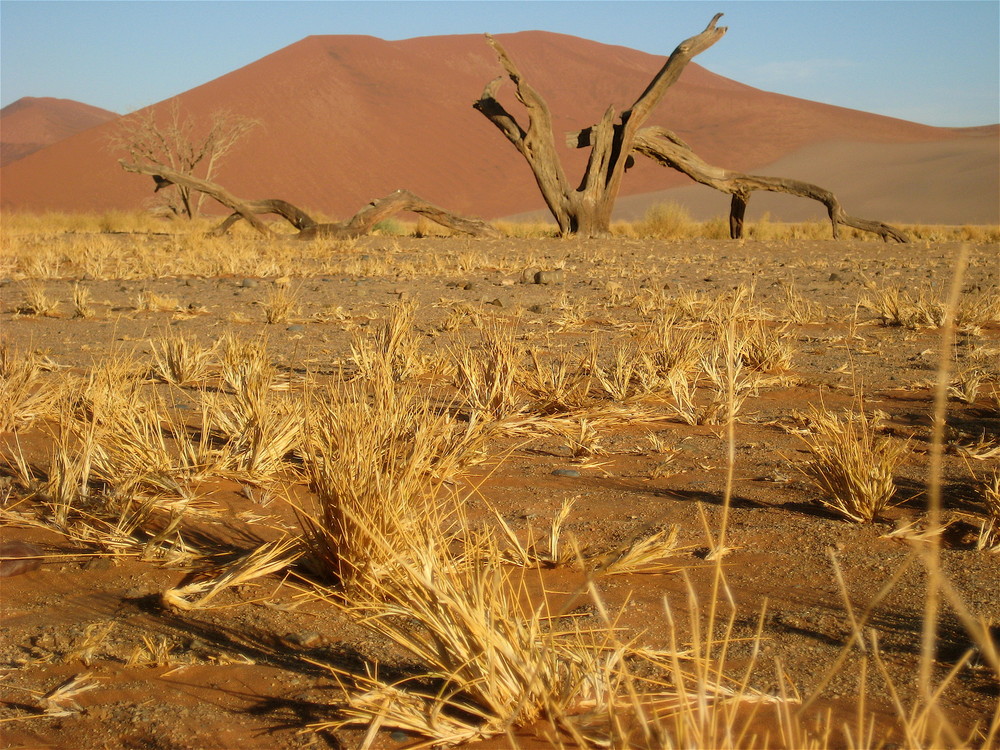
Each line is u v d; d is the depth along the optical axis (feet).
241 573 11.51
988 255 72.18
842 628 9.89
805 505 14.25
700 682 5.74
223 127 158.40
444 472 15.55
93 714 8.44
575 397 21.36
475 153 345.10
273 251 71.67
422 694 8.08
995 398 21.75
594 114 504.02
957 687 8.46
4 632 10.29
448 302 41.86
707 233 107.14
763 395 23.04
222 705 8.57
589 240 90.27
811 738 7.54
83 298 39.22
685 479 15.87
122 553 12.57
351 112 343.26
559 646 8.86
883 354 28.63
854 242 92.53
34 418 19.79
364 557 10.98
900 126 449.06
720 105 469.16
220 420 18.16
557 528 12.53
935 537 4.11
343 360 27.35
